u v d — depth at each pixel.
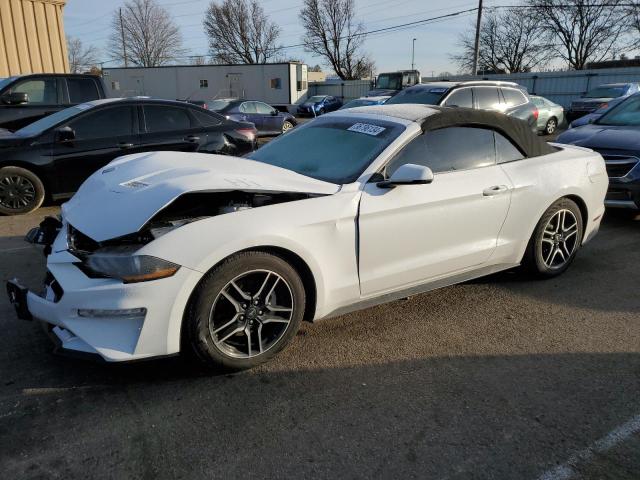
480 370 3.07
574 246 4.57
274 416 2.59
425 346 3.35
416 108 3.91
